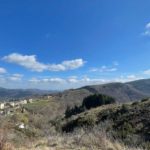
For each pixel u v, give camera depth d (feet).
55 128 119.14
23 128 82.33
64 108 351.25
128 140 45.52
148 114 81.25
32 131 81.71
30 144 40.24
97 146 36.40
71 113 195.42
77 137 42.34
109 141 37.29
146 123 73.41
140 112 86.94
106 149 34.65
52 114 297.53
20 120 128.36
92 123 97.91
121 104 119.34
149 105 92.12
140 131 69.15
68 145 38.19
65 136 46.85
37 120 162.09
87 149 35.17
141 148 38.06
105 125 79.10
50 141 42.47
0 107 288.51
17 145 36.42
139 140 45.47
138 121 78.43
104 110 110.42
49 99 396.57
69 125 110.73
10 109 253.65
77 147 36.55
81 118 106.63
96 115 106.63
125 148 35.81
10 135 41.96
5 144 30.91
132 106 101.35
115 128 75.51
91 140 38.14
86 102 198.39
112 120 90.02
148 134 63.82
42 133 83.76
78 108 194.08
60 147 36.94
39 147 36.78
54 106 343.26
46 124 143.13
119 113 95.61
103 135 39.88
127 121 82.12
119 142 39.68
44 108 316.19
